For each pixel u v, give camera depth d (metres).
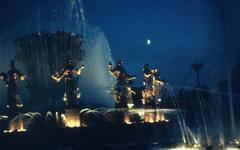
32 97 43.66
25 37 44.44
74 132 34.50
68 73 37.94
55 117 38.88
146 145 35.78
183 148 34.62
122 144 35.81
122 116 39.91
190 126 53.12
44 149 33.50
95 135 35.19
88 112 39.47
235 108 61.59
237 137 40.78
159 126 39.88
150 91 42.78
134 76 41.16
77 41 44.94
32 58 44.12
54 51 44.03
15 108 38.56
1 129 37.56
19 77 39.16
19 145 33.41
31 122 38.25
